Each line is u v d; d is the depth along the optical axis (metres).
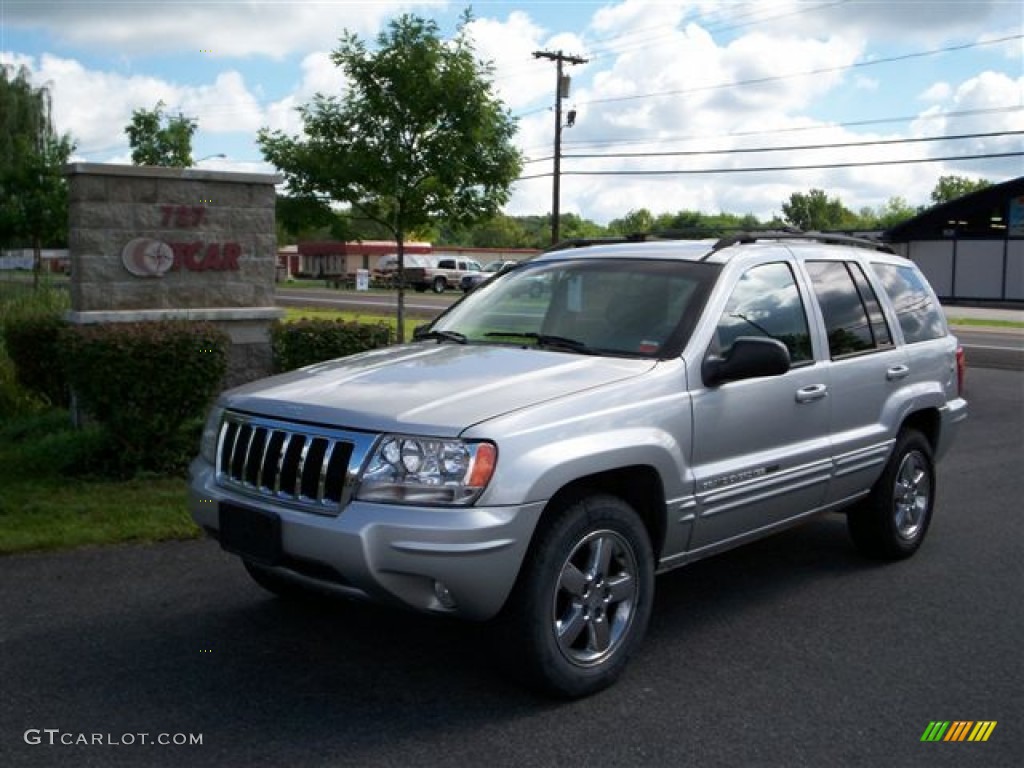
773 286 5.39
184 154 29.98
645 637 5.00
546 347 4.93
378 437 3.90
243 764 3.60
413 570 3.76
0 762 3.59
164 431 7.95
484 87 13.35
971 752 3.82
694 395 4.65
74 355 7.61
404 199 13.80
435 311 32.88
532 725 3.96
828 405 5.51
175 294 9.86
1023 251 49.62
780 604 5.53
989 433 11.52
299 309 33.75
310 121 13.54
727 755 3.76
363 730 3.89
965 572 6.17
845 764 3.71
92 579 5.62
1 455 8.57
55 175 30.22
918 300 6.69
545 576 3.99
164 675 4.36
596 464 4.11
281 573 4.18
